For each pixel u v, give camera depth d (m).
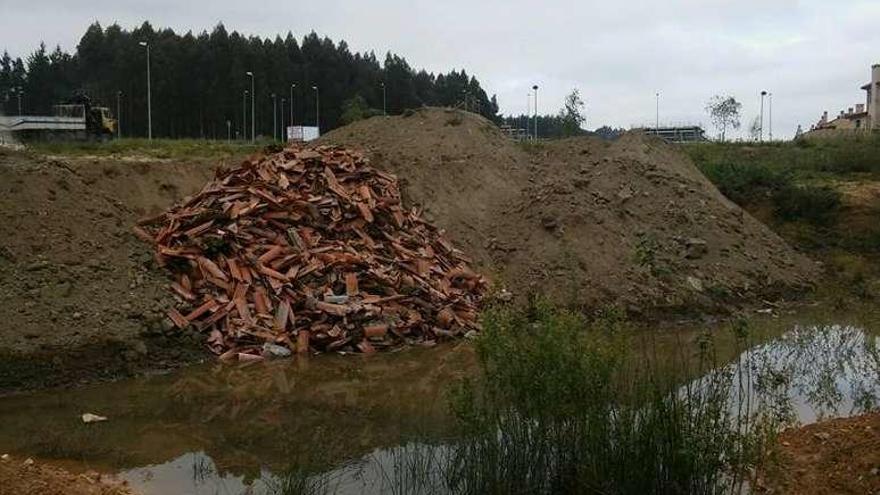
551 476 6.00
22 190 13.09
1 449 7.89
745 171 24.50
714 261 18.05
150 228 14.13
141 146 27.86
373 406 9.53
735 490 6.21
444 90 84.69
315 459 7.52
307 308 12.78
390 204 16.27
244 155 21.75
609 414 6.04
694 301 16.19
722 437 6.05
